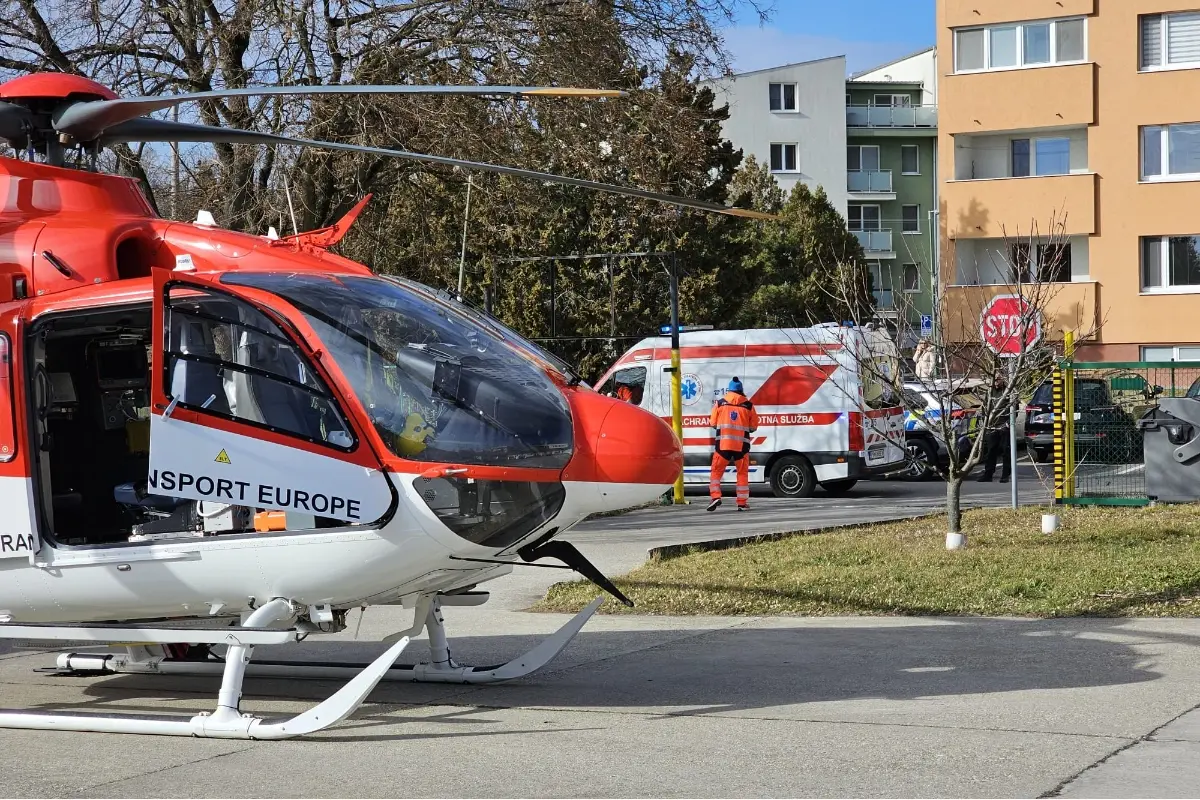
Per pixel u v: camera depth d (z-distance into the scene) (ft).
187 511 22.11
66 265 22.47
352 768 18.92
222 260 23.00
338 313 21.17
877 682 24.31
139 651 27.53
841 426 65.77
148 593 21.71
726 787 17.38
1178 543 39.68
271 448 20.48
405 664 26.45
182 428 20.33
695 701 23.20
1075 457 52.31
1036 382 50.42
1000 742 19.40
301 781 18.28
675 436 22.44
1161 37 109.81
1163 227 109.09
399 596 22.18
